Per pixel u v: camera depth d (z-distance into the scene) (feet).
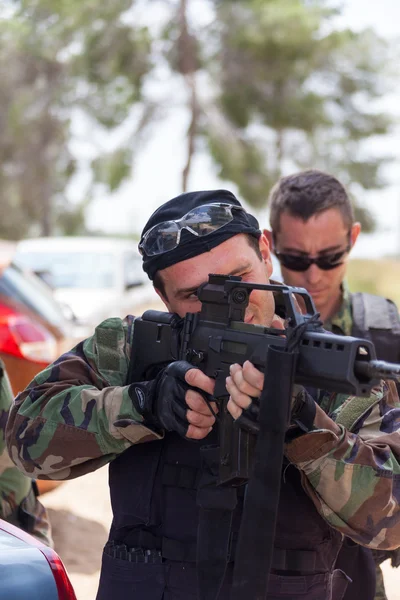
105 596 7.34
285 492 7.04
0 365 9.25
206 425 6.81
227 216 7.16
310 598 7.04
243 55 86.33
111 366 7.79
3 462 9.24
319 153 99.91
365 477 6.64
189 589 7.04
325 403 7.34
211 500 6.75
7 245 14.21
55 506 20.83
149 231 7.42
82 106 92.17
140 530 7.32
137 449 7.47
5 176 109.91
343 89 92.79
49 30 91.04
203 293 7.04
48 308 19.69
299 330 6.13
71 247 38.29
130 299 36.81
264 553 6.15
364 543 6.80
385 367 5.73
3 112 102.47
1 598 6.28
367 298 10.52
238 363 6.63
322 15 86.63
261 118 89.51
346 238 10.28
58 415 7.38
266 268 7.70
